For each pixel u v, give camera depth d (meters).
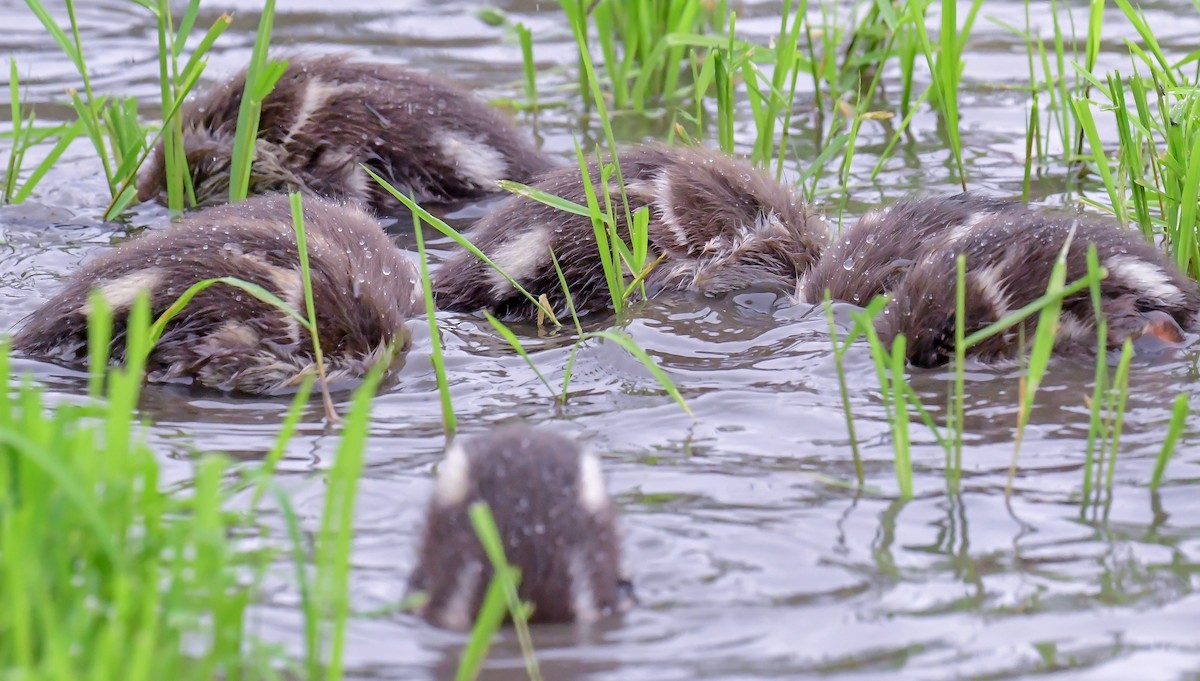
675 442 9.71
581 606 7.17
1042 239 11.62
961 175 15.30
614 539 7.51
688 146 14.77
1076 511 8.40
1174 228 12.58
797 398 10.48
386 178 16.44
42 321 11.80
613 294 12.40
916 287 11.40
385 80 16.89
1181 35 20.81
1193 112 12.36
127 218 15.70
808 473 9.07
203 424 10.30
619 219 13.36
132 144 15.88
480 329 12.55
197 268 11.57
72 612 6.23
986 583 7.54
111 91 19.55
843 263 12.76
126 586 5.93
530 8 23.86
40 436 6.50
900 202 13.66
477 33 22.67
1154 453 9.22
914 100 19.44
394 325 11.82
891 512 8.45
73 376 11.30
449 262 13.71
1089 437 8.65
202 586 6.52
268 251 11.88
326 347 11.41
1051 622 7.11
